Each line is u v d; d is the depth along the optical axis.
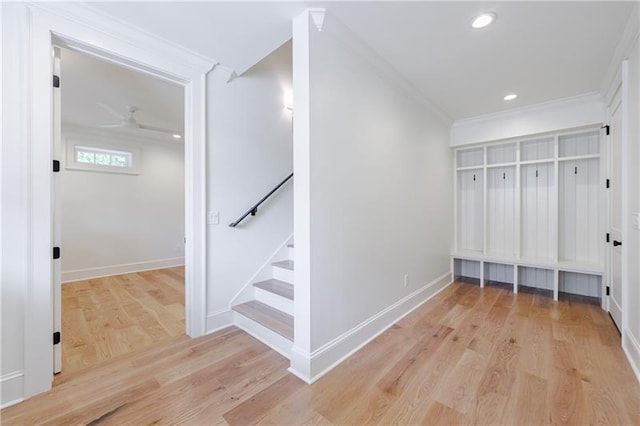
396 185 2.85
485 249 4.12
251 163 2.92
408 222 3.08
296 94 1.92
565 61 2.48
